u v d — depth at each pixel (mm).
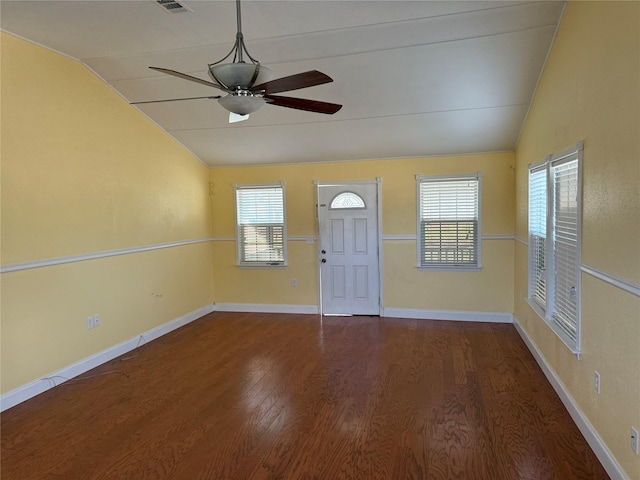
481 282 5242
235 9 2936
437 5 2924
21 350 3250
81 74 3801
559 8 2947
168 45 3463
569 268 2961
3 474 2354
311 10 2967
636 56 1873
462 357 4039
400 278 5508
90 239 3908
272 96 2422
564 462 2330
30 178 3324
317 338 4742
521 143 4594
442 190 5297
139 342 4551
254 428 2793
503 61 3520
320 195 5688
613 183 2131
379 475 2270
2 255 3111
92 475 2328
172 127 4910
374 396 3236
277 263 5898
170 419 2941
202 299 5836
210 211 6043
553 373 3289
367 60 3594
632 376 1936
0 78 3098
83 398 3293
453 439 2602
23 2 2783
